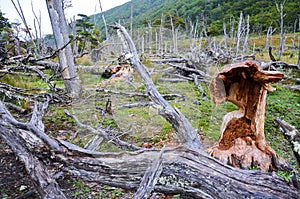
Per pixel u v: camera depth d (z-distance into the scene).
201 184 1.58
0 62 5.06
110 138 2.71
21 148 1.91
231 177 1.57
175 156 1.75
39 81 6.45
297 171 2.40
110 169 1.76
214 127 2.71
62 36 5.26
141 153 1.80
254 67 2.24
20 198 2.18
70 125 3.86
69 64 5.03
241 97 2.52
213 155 2.48
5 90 4.20
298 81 6.33
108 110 2.90
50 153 1.84
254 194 1.44
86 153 1.84
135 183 1.73
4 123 2.14
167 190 1.68
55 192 1.79
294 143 1.75
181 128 2.03
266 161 2.40
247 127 2.56
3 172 2.60
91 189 2.34
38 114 3.09
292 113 4.19
